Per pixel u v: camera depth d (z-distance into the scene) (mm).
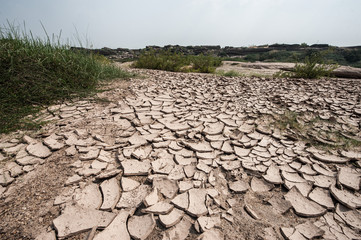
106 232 1237
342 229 1304
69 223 1277
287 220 1374
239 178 1784
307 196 1580
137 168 1838
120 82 5152
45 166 1814
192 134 2518
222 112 3334
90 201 1468
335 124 2852
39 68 3381
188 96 4266
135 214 1391
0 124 2359
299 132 2635
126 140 2334
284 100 3898
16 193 1507
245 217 1379
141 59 10727
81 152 2049
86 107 3227
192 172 1837
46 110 2957
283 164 1966
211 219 1346
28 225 1263
